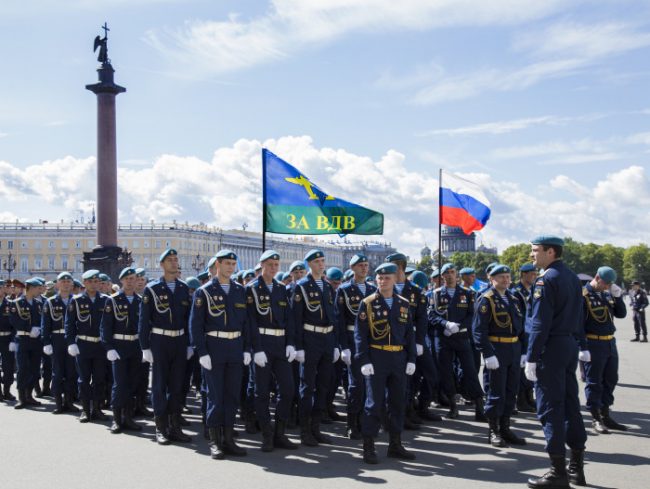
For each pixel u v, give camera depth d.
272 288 11.46
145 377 14.28
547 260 9.09
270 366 11.23
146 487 8.79
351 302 12.07
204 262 137.62
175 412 11.62
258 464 9.95
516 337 11.32
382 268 10.38
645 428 12.16
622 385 17.08
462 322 13.34
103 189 44.44
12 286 19.67
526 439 11.53
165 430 11.55
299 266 15.01
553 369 8.78
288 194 14.89
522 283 14.66
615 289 12.17
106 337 12.52
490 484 8.80
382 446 11.10
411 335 10.48
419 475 9.25
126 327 12.66
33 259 127.56
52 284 27.03
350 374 11.88
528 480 8.94
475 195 17.09
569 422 8.84
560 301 8.83
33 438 11.88
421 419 13.19
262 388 11.03
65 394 14.86
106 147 44.53
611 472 9.33
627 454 10.32
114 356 12.42
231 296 10.95
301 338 11.50
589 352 12.02
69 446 11.22
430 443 11.20
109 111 44.69
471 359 13.31
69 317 13.66
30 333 15.58
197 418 13.99
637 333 31.66
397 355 10.24
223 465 9.89
